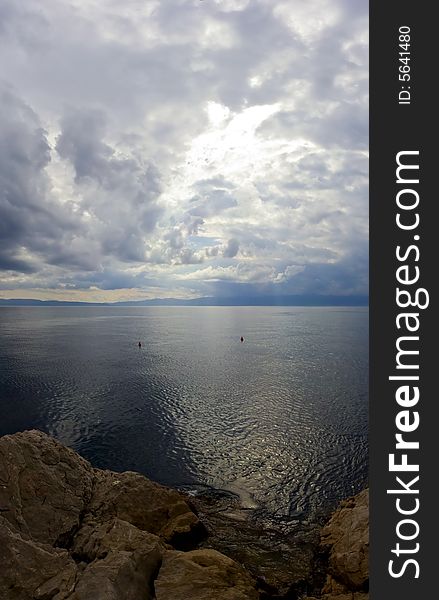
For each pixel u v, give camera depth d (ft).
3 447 71.77
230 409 197.26
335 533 71.00
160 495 80.23
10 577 49.24
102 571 50.26
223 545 76.33
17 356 379.35
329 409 197.06
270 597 61.11
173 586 51.90
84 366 326.03
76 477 77.20
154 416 184.75
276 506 99.14
